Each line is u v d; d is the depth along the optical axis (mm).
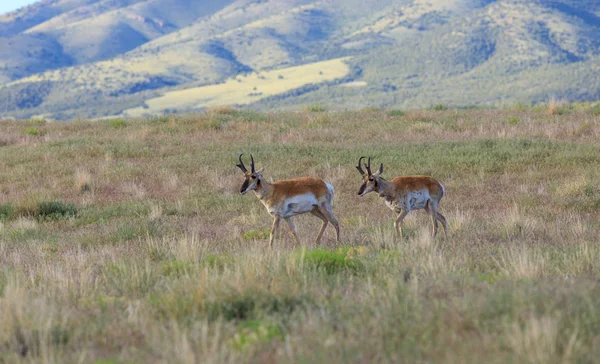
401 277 30062
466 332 21625
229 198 67375
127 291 32000
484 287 27188
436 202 48250
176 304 26453
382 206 62344
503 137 92812
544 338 19516
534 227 47469
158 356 21016
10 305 26656
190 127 113438
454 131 103375
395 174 72938
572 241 41406
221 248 44812
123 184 75688
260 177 44188
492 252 37906
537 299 23812
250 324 24375
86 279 33281
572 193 61375
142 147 95500
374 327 22094
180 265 36188
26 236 55562
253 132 107500
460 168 75250
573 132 95125
